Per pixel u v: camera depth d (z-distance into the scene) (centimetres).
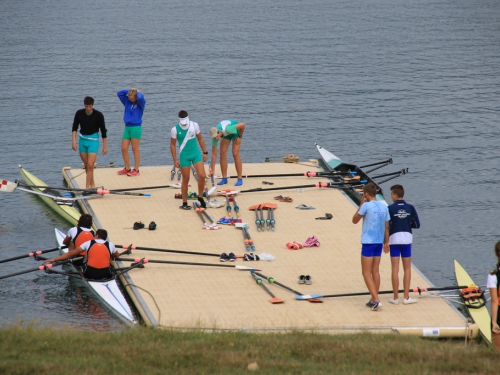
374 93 11025
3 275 5319
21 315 4688
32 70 12350
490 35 15525
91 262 4931
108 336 3859
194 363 3481
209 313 4519
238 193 6662
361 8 19475
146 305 4625
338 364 3512
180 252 5288
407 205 4619
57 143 8706
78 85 11394
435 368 3462
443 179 7550
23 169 7262
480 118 9731
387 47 14362
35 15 18125
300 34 15762
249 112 10044
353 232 5828
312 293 4809
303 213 6228
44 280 5244
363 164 8056
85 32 15900
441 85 11488
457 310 4609
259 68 12600
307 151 8512
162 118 9788
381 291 4691
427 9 19150
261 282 4922
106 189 6794
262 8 19538
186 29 16338
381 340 3916
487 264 5666
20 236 6050
